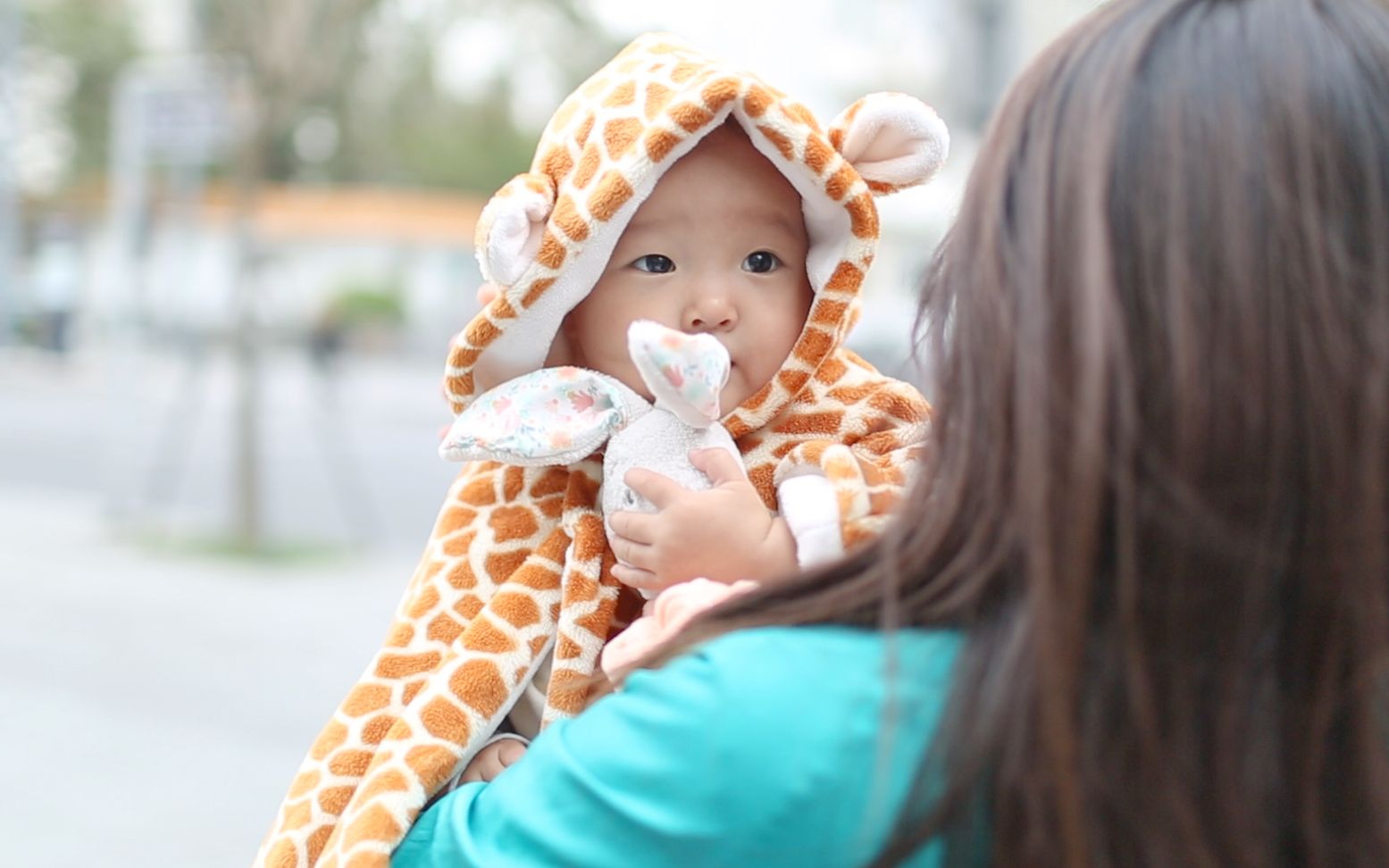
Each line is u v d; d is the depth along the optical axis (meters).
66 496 10.02
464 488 1.42
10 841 3.59
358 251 24.45
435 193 24.55
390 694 1.30
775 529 1.22
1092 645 0.81
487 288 1.42
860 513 1.19
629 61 1.37
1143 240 0.82
